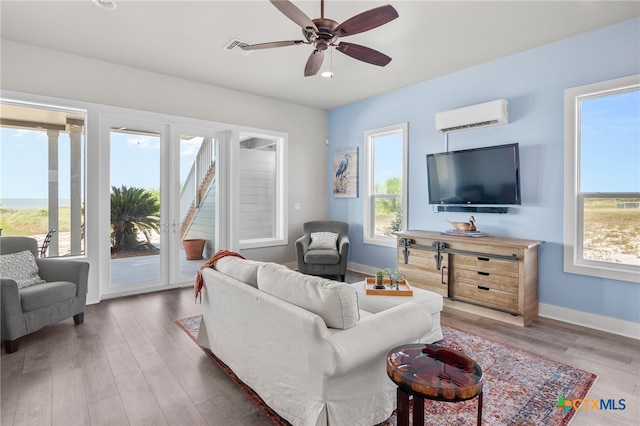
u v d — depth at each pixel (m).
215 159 4.79
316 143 5.86
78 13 2.82
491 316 3.34
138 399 1.97
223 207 4.88
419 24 2.95
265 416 1.83
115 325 3.11
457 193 3.99
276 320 1.79
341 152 5.70
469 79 3.94
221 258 2.60
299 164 5.65
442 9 2.71
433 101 4.31
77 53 3.59
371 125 5.17
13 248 3.11
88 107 3.70
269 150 5.54
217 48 3.48
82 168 3.78
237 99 4.86
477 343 2.75
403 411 1.40
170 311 3.50
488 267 3.35
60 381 2.15
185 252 4.57
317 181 5.91
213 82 4.49
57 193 3.66
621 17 2.82
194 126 4.48
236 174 4.89
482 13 2.77
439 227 4.31
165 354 2.54
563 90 3.23
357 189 5.43
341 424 1.58
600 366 2.38
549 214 3.35
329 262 4.57
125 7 2.72
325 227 5.30
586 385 2.13
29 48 3.38
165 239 4.36
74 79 3.62
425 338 2.59
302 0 2.59
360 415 1.67
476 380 1.28
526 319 3.15
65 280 3.10
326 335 1.52
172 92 4.28
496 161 3.61
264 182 5.50
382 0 2.60
